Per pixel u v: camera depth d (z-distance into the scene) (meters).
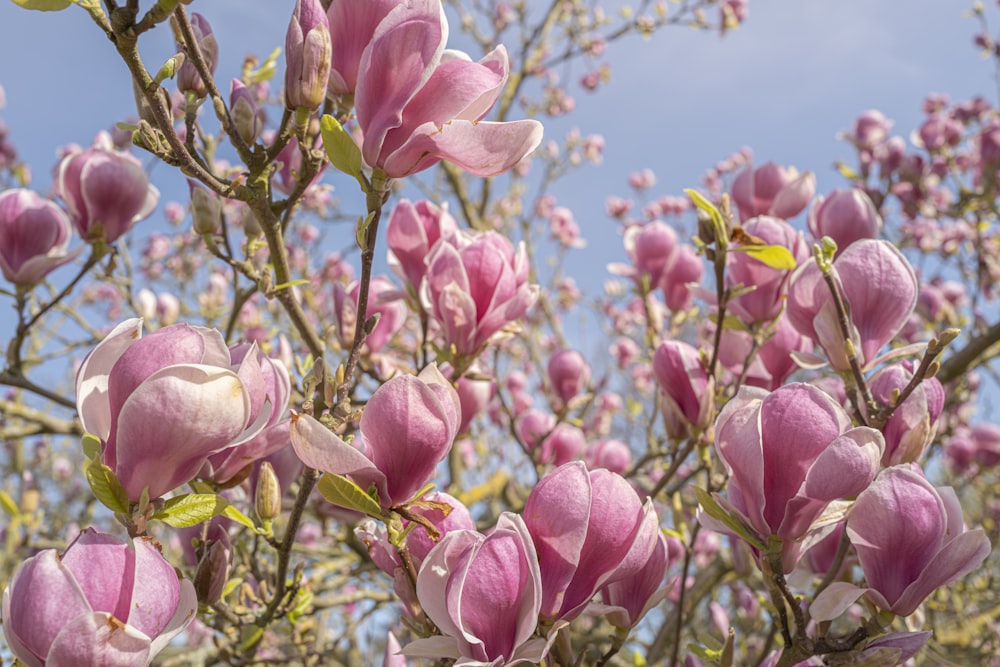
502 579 0.56
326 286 2.57
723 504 0.63
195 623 1.58
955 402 1.69
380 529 0.63
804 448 0.59
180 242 2.39
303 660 1.08
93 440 0.58
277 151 0.68
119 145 1.29
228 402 0.55
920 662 1.37
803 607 0.76
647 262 1.16
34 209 0.97
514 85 2.49
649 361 1.17
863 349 0.72
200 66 0.65
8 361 0.99
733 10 2.63
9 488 2.93
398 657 0.70
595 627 1.53
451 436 0.60
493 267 0.83
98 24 0.60
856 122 2.05
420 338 0.98
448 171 2.31
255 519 0.81
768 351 0.90
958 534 0.61
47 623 0.51
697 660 0.78
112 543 0.53
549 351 3.13
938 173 2.26
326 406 0.64
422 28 0.58
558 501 0.59
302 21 0.65
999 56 2.57
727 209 0.85
